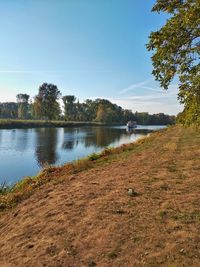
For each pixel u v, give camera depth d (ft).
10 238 27.43
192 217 26.45
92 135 217.15
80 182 42.47
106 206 30.55
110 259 20.98
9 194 44.60
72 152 118.93
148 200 31.58
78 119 490.90
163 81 28.63
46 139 172.76
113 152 75.46
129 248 22.07
